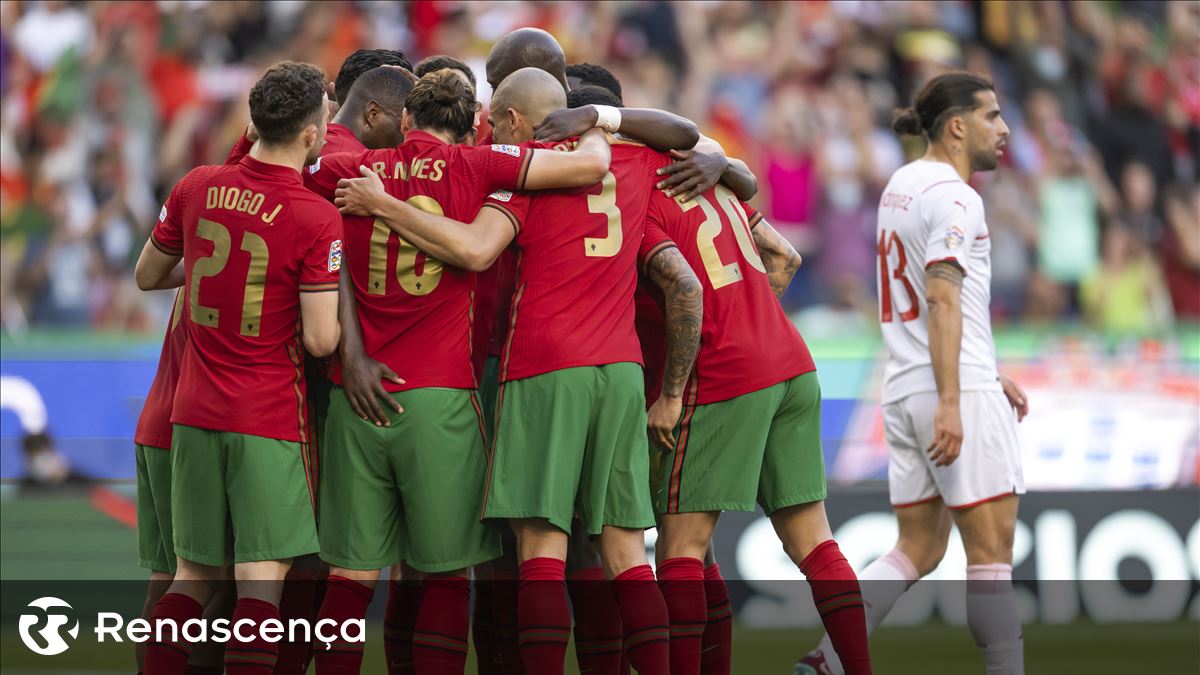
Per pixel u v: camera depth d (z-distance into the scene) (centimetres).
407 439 1346
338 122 1509
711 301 1420
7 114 3722
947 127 1744
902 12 4000
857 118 3806
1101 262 3688
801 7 3956
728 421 1410
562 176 1345
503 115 1424
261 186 1338
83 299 3547
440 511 1351
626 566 1359
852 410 2881
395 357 1356
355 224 1362
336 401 1373
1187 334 2972
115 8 3809
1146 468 2862
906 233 1700
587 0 3938
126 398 2870
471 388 1382
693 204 1441
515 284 1395
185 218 1367
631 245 1391
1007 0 4012
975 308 1686
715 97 3844
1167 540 2659
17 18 3781
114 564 2658
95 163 3675
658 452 1438
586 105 1423
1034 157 3794
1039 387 2925
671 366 1380
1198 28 4062
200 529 1351
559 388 1334
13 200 3638
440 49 3909
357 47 3906
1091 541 2645
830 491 2620
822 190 3688
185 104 3762
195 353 1360
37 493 2691
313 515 1362
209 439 1338
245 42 3878
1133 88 3969
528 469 1337
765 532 2586
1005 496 1659
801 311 3569
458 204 1355
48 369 2864
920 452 1716
